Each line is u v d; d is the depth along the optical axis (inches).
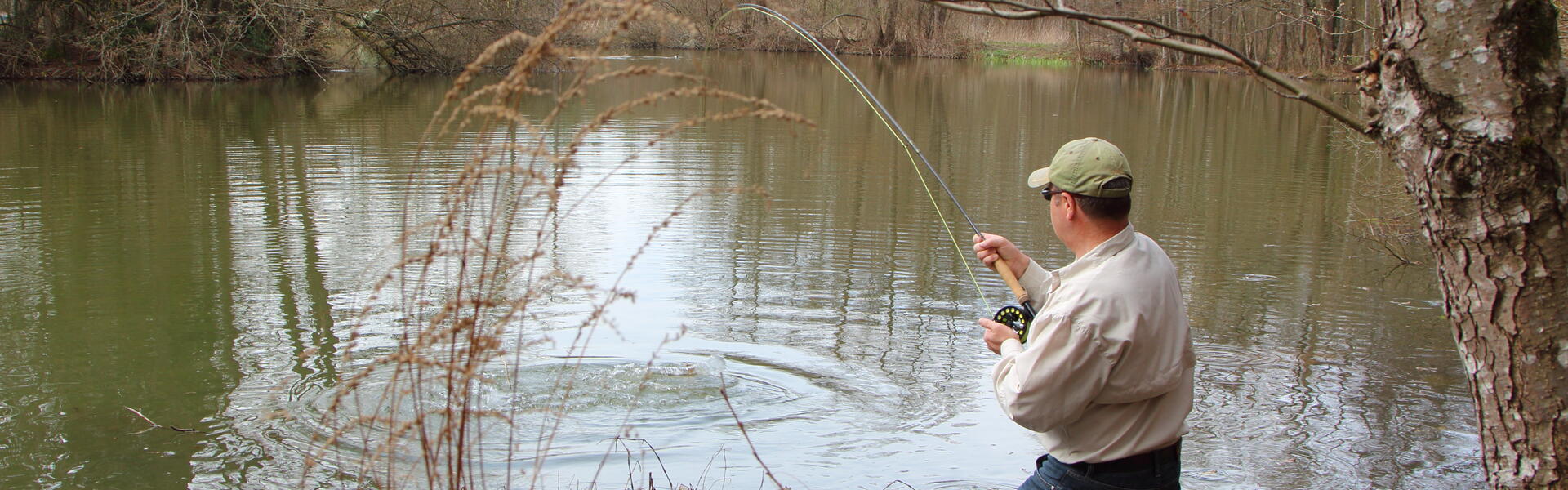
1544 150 77.5
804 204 378.0
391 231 323.6
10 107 669.9
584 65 82.3
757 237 325.7
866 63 1359.5
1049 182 96.5
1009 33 1510.8
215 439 171.6
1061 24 1470.2
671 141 528.4
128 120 613.0
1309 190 419.8
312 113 668.7
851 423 183.0
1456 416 190.7
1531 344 80.1
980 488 158.2
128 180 411.8
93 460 163.9
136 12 861.2
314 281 266.1
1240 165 488.4
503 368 201.3
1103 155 92.5
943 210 370.3
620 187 398.6
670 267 285.1
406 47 1026.1
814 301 259.1
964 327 240.8
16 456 165.8
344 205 365.1
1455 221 81.4
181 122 605.9
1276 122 680.4
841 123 633.6
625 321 236.8
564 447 168.4
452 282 253.6
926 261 299.7
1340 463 170.1
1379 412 192.5
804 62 1350.9
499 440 168.9
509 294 243.4
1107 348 89.5
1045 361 90.7
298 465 159.8
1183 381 95.0
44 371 202.8
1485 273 81.1
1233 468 168.2
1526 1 76.8
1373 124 84.3
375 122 613.0
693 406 188.2
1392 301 265.7
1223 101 845.2
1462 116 78.7
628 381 198.7
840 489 156.9
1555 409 80.0
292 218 343.0
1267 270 296.5
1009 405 93.6
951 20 1521.9
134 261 286.7
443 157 474.3
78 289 259.6
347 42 1046.4
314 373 200.8
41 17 881.5
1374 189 397.4
